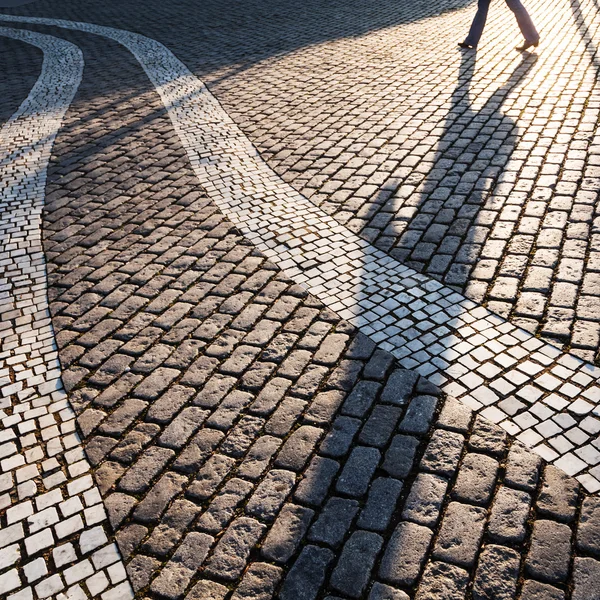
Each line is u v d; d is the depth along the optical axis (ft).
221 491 10.34
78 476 10.91
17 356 14.03
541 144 21.13
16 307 15.79
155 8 53.52
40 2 62.90
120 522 10.00
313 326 13.91
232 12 48.88
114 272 16.76
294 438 11.17
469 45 33.04
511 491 9.82
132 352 13.75
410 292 14.73
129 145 25.21
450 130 23.16
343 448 10.87
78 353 13.92
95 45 42.98
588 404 11.25
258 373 12.75
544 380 11.87
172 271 16.51
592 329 13.01
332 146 23.04
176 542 9.60
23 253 18.20
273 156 22.81
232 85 31.50
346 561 9.07
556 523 9.28
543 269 14.99
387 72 30.96
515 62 30.09
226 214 19.11
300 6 48.65
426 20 41.01
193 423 11.73
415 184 19.60
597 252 15.35
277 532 9.59
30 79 36.58
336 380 12.35
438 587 8.63
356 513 9.75
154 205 20.15
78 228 19.25
